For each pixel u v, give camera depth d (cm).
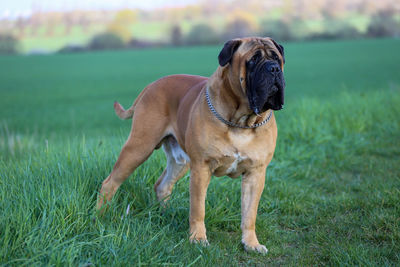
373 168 559
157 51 6069
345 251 321
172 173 408
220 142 328
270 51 314
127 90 2177
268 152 340
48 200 328
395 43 5044
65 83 2638
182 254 310
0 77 3134
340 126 734
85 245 297
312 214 420
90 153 458
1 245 272
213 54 4891
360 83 1825
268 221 399
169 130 383
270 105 307
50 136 977
